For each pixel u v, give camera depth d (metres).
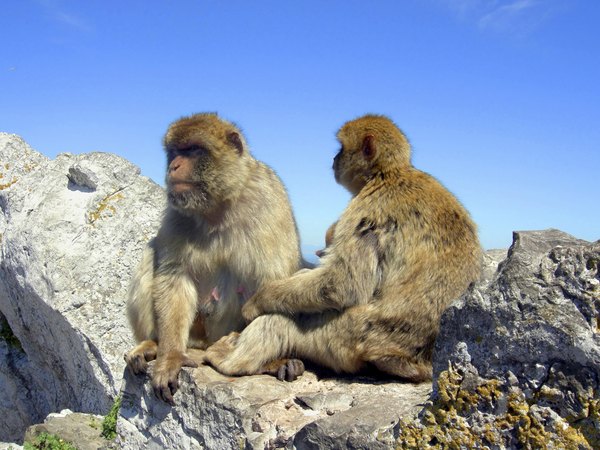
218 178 1.77
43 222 2.91
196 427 1.67
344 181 1.83
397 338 1.61
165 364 1.75
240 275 1.84
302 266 2.00
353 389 1.62
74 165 3.05
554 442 1.19
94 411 2.75
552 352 1.21
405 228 1.64
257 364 1.71
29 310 2.98
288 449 1.44
